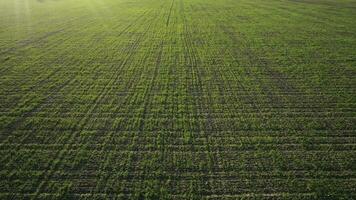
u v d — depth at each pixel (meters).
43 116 9.36
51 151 7.66
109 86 11.53
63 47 16.84
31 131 8.54
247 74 12.70
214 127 8.74
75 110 9.72
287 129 8.64
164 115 9.41
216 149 7.75
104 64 13.95
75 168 7.04
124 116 9.35
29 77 12.41
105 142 8.02
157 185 6.55
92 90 11.19
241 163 7.22
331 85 11.60
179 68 13.40
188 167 7.09
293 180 6.69
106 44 17.44
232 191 6.38
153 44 17.39
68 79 12.20
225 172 6.93
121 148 7.79
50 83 11.81
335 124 8.93
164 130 8.60
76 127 8.74
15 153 7.59
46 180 6.67
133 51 16.00
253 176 6.80
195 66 13.66
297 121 9.08
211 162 7.26
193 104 10.09
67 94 10.86
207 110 9.72
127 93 10.94
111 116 9.34
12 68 13.42
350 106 10.00
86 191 6.37
